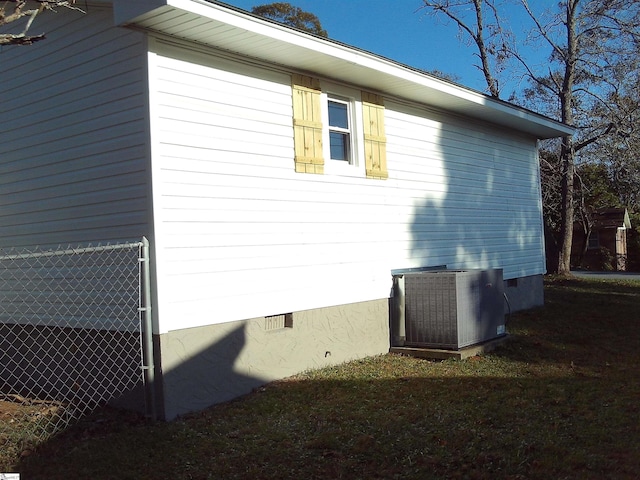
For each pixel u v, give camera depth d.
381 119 8.80
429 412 5.68
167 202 5.79
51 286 6.78
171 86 5.92
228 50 6.49
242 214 6.56
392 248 8.87
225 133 6.43
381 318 8.59
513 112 11.00
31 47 6.99
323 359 7.61
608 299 14.65
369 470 4.37
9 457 4.77
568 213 21.47
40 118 6.91
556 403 5.96
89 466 4.56
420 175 9.64
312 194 7.51
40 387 6.88
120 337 6.00
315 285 7.50
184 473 4.39
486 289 8.92
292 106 7.31
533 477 4.18
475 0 23.02
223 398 6.23
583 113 20.92
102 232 6.19
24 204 7.12
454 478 4.19
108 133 6.12
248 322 6.58
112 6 6.02
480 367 7.59
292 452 4.75
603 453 4.58
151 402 5.61
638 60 19.34
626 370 7.43
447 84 8.97
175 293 5.81
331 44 6.87
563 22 20.70
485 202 11.57
